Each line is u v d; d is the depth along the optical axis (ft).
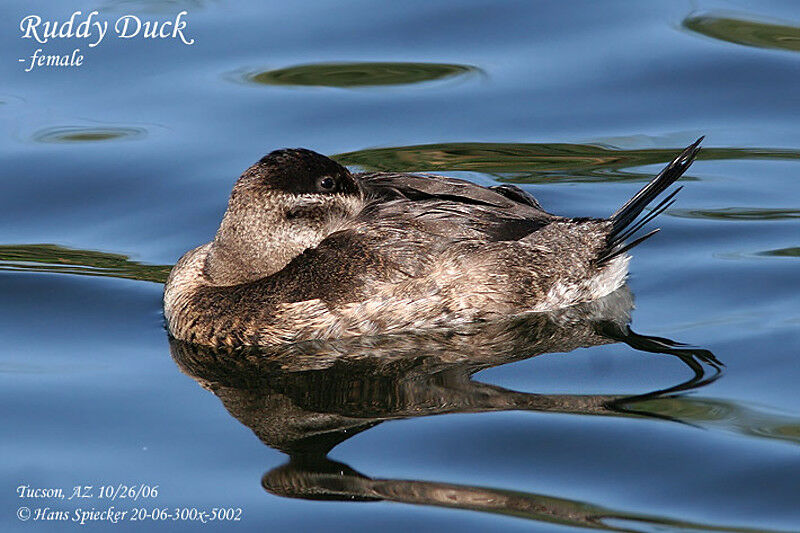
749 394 34.47
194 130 52.60
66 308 41.73
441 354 38.70
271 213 40.19
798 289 40.37
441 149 51.24
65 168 50.26
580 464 31.76
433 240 40.55
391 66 56.70
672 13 59.57
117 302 42.29
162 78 55.98
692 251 43.70
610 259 41.96
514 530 29.19
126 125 52.85
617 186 48.78
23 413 34.96
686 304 40.32
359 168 49.26
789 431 32.63
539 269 41.06
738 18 58.95
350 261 40.29
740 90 54.44
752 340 37.37
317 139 51.93
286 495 30.94
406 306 40.29
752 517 29.55
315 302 39.93
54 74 56.13
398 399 35.50
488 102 54.44
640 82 55.31
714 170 49.34
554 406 34.42
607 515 29.71
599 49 57.41
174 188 49.26
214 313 40.14
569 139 51.96
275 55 57.62
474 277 40.55
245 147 51.44
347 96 55.01
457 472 31.60
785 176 48.62
